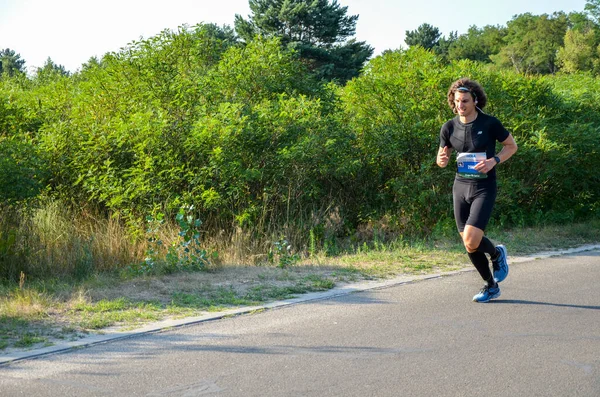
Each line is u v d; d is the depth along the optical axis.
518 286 6.83
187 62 11.55
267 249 9.09
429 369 4.16
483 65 12.91
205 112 10.25
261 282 6.92
